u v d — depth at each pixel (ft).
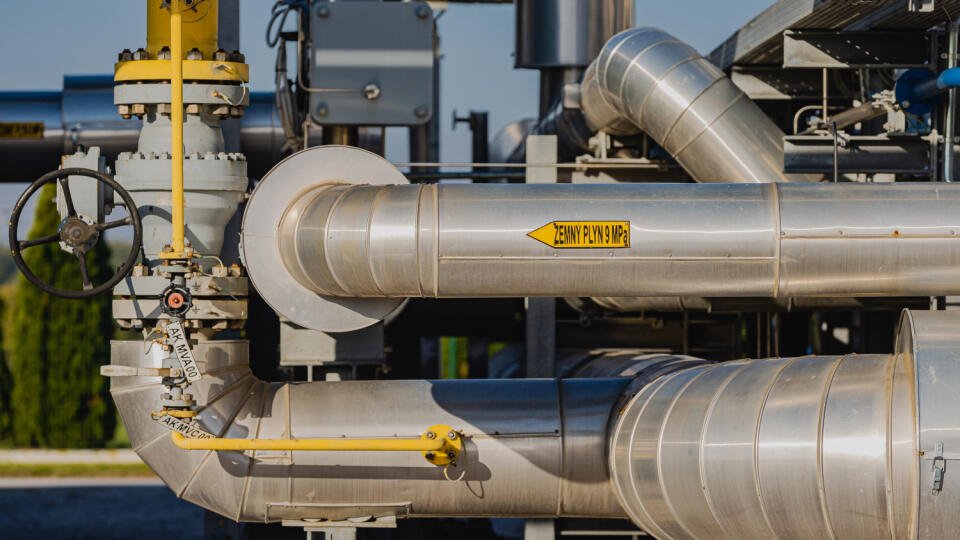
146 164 21.40
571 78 40.78
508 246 19.61
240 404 22.29
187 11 21.89
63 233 20.27
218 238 22.06
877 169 22.89
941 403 17.16
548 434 22.44
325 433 22.09
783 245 19.39
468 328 34.42
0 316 116.26
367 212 19.93
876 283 19.63
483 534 44.80
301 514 22.40
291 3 27.12
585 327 33.32
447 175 33.42
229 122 35.35
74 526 58.80
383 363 26.27
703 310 29.89
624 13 40.73
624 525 29.81
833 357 19.36
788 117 30.76
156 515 62.44
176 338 20.35
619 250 19.54
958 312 18.19
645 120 25.86
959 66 21.97
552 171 30.04
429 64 26.89
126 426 21.85
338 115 26.86
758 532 19.12
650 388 21.86
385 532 36.70
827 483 17.94
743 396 19.39
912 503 17.37
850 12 21.71
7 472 80.07
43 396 94.02
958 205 19.39
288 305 21.38
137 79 21.62
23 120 37.11
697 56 25.59
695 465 19.45
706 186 19.97
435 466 22.15
